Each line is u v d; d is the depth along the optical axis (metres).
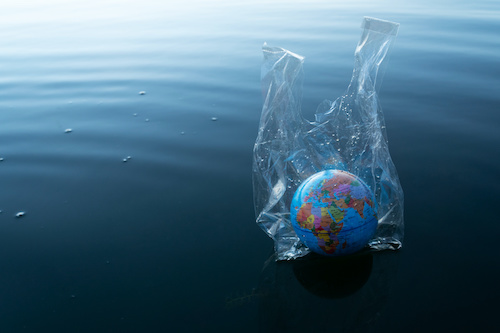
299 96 1.21
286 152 1.21
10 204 1.27
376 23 1.16
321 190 1.10
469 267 1.10
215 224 1.20
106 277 1.11
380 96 1.60
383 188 1.19
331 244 1.10
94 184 1.32
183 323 1.04
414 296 1.06
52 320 1.05
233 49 2.17
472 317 1.03
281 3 3.33
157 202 1.26
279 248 1.15
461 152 1.35
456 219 1.18
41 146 1.46
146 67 2.00
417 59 1.90
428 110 1.52
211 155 1.40
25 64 2.12
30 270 1.13
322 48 2.08
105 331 1.03
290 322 1.04
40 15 3.30
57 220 1.23
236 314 1.05
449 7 2.90
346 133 1.24
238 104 1.62
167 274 1.11
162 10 3.25
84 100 1.68
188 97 1.67
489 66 1.78
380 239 1.16
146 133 1.50
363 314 1.04
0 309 1.07
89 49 2.32
